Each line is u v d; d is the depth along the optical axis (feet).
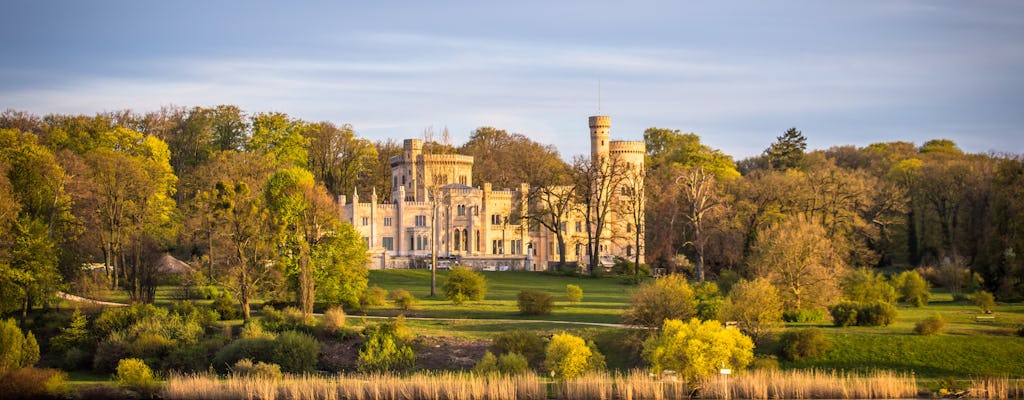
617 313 333.42
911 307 350.23
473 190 565.12
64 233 383.65
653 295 288.10
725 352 243.60
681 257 486.38
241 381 244.22
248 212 334.65
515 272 496.23
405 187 586.86
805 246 320.70
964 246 480.23
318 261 344.28
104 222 406.21
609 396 237.45
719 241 471.62
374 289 361.71
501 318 327.06
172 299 350.23
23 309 316.81
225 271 347.56
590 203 568.41
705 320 284.61
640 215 498.28
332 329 297.33
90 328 296.30
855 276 348.59
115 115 577.43
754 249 357.41
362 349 282.15
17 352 268.82
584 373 252.83
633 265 495.00
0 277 310.04
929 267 472.03
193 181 518.78
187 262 431.84
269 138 588.09
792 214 476.95
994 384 239.50
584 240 585.22
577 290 369.50
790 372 255.91
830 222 476.13
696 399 236.84
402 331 289.74
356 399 238.89
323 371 273.54
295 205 353.92
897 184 560.20
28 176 381.60
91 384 253.65
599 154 602.85
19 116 560.20
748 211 492.13
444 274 463.42
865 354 266.36
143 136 535.60
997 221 404.57
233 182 492.95
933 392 237.04
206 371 268.82
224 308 325.62
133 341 282.15
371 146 631.56
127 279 378.73
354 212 535.60
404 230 549.54
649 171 618.44
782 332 277.03
